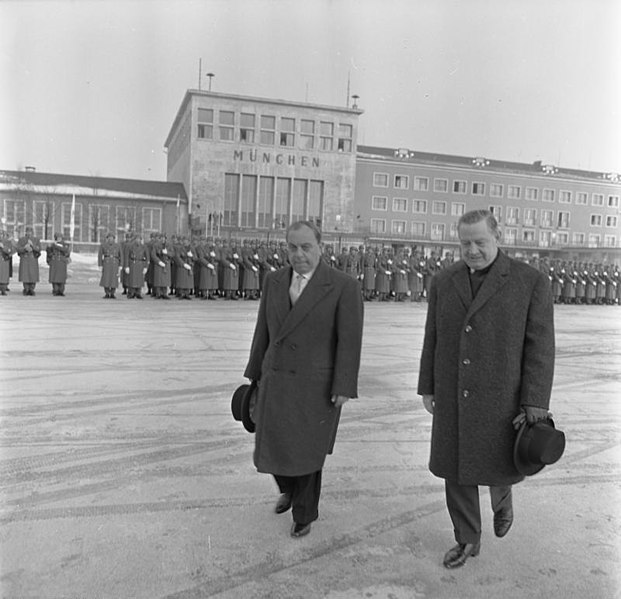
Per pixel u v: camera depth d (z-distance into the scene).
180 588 2.70
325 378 3.28
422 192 58.44
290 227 3.29
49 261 17.77
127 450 4.46
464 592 2.75
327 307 3.27
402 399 6.31
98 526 3.27
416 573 2.90
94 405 5.63
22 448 4.43
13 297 16.86
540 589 2.79
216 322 12.48
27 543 3.06
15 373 6.90
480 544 3.19
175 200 50.59
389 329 12.78
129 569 2.84
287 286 3.40
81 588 2.68
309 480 3.24
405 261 22.39
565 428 5.46
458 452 3.01
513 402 2.98
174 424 5.12
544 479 4.16
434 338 3.22
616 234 63.47
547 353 2.95
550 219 61.44
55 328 10.77
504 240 59.75
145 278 18.23
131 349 8.76
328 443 3.30
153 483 3.87
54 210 47.62
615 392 7.11
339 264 21.83
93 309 14.33
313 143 53.62
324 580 2.81
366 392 6.60
